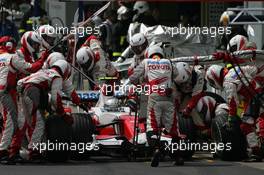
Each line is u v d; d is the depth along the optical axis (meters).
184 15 59.31
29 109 32.38
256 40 46.50
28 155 33.12
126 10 52.34
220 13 55.84
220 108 34.41
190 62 33.97
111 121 34.22
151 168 31.73
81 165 32.56
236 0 38.25
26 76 32.94
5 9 60.81
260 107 33.72
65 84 32.53
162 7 64.94
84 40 41.34
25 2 63.09
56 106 32.03
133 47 33.81
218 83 34.19
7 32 55.81
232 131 33.66
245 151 33.97
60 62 32.38
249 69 33.47
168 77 32.19
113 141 33.44
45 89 32.38
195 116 35.09
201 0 38.31
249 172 30.88
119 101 35.53
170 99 32.19
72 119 32.56
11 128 32.50
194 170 31.25
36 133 32.50
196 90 33.53
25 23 53.19
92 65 38.31
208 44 40.69
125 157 35.19
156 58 32.44
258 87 33.56
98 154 35.59
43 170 31.03
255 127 33.78
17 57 32.19
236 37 34.12
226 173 30.56
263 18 42.78
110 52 50.34
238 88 33.44
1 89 32.28
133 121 33.78
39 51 33.78
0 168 31.58
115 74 38.91
